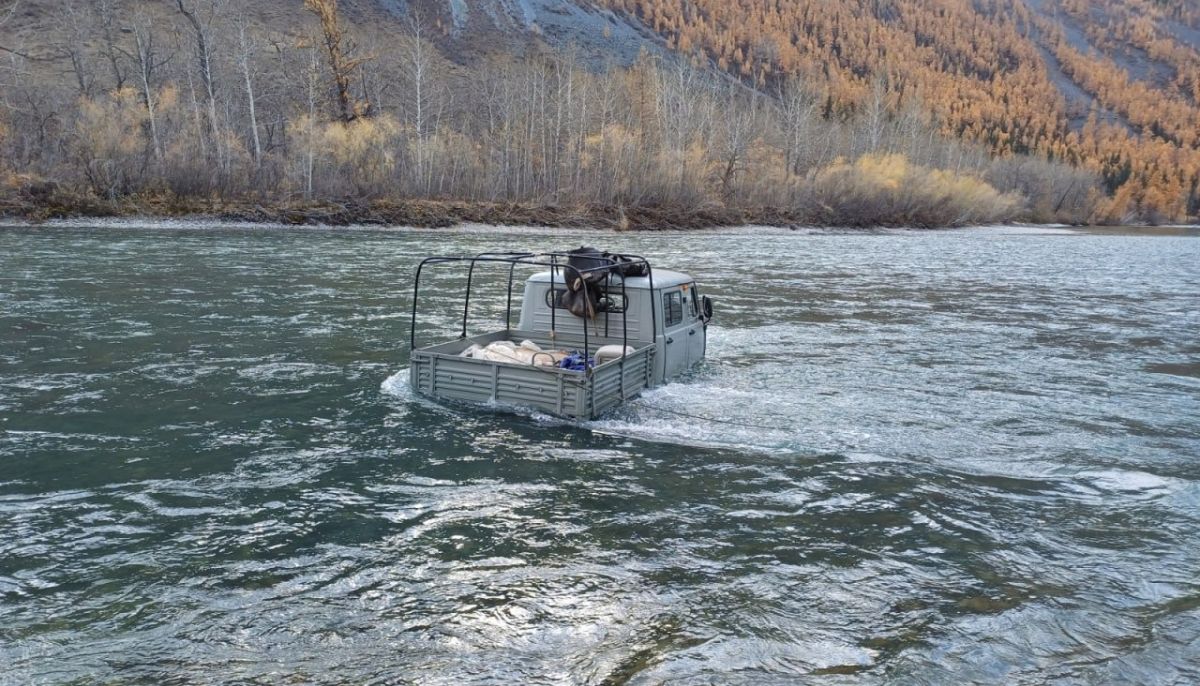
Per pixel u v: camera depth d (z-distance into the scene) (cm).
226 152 5122
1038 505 702
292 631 459
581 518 636
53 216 4000
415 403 960
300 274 2378
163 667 420
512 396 912
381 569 540
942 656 448
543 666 429
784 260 3759
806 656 445
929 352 1462
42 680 405
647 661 435
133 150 4600
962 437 914
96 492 671
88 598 492
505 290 2172
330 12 6731
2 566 532
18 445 788
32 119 5153
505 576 533
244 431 848
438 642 451
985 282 2939
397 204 5294
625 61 17038
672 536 605
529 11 17512
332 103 6962
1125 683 427
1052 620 493
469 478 721
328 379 1082
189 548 566
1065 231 10425
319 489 687
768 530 623
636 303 1042
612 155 6844
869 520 651
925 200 8656
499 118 8250
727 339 1530
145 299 1784
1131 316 2066
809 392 1102
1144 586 545
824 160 9381
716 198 7325
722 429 897
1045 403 1091
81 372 1098
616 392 942
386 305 1814
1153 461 841
